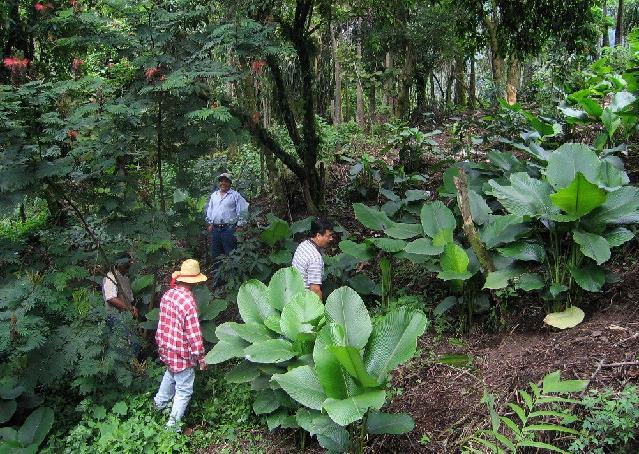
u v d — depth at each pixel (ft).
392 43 40.83
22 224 24.25
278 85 24.36
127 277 18.02
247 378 12.97
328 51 47.55
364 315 11.52
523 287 13.44
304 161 26.18
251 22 16.46
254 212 23.53
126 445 12.88
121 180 16.33
